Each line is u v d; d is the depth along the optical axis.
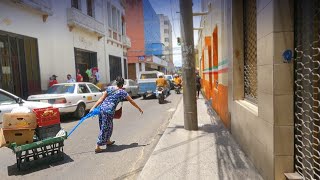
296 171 3.52
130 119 10.70
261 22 3.98
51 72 16.25
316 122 3.12
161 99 16.11
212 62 12.16
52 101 10.46
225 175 4.29
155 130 8.55
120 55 29.69
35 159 5.37
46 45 15.84
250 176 4.18
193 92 7.59
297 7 3.38
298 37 3.38
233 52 6.24
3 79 12.89
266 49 3.76
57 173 5.00
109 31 26.09
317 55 3.03
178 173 4.49
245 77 6.17
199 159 5.10
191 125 7.60
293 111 3.50
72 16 17.88
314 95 3.12
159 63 51.47
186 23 7.54
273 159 3.57
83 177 4.78
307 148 3.28
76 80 18.39
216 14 9.70
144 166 4.88
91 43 21.80
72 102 10.84
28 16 14.39
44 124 5.57
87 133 8.23
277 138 3.54
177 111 11.73
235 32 6.18
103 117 6.21
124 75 31.44
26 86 14.34
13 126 5.09
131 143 6.95
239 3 6.11
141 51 43.81
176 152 5.60
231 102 6.79
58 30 16.98
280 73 3.49
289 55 3.45
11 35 13.28
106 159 5.71
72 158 5.82
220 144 6.02
